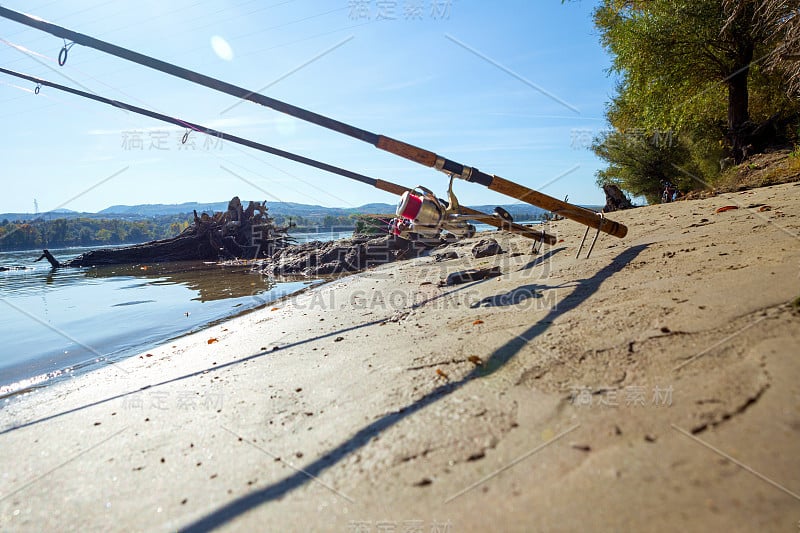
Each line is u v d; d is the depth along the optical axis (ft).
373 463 6.50
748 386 6.05
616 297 11.41
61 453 8.62
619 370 7.57
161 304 30.53
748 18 50.14
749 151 53.88
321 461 6.84
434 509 5.31
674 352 7.59
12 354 18.88
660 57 56.03
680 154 72.64
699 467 4.94
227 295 33.09
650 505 4.60
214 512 6.09
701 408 5.93
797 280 9.01
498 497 5.27
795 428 5.10
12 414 11.48
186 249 76.59
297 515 5.71
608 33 64.03
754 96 63.62
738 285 9.70
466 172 15.60
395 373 9.69
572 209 17.03
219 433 8.41
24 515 6.68
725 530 4.12
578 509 4.78
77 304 32.14
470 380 8.53
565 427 6.37
